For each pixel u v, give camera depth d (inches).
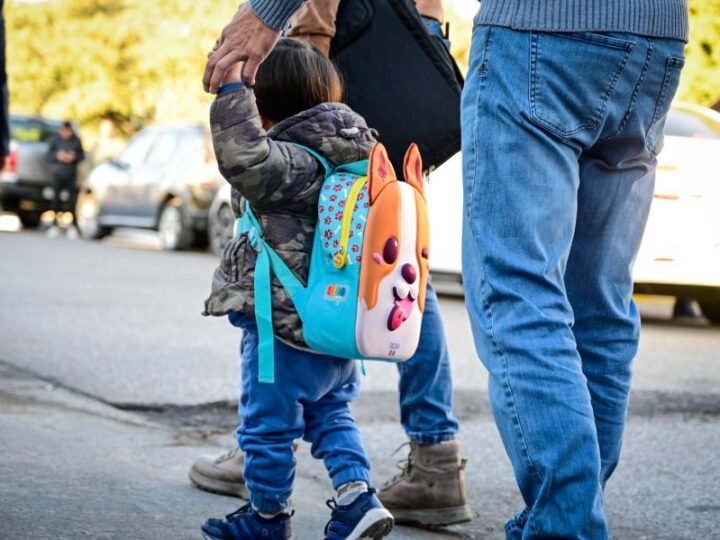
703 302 442.9
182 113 1454.2
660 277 384.2
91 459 177.5
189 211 695.1
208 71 115.0
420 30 147.3
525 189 103.1
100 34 1540.4
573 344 102.4
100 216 781.3
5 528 135.3
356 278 116.0
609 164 111.0
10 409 215.3
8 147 206.1
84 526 139.2
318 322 117.0
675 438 222.1
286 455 124.3
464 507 155.9
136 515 146.3
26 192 877.8
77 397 235.6
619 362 116.0
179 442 199.5
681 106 406.9
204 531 131.0
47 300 404.8
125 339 320.2
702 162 383.9
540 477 99.4
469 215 105.7
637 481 188.5
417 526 156.6
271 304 119.6
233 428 216.8
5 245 692.1
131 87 1520.7
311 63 129.2
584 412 99.7
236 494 160.6
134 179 746.8
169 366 278.4
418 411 154.0
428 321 152.6
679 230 382.3
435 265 437.4
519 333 101.4
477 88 106.2
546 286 102.7
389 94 146.4
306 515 157.0
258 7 112.5
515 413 100.6
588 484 98.7
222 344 320.2
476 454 204.1
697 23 764.6
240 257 122.6
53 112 1526.8
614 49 103.1
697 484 187.3
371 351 115.6
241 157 115.7
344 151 121.4
